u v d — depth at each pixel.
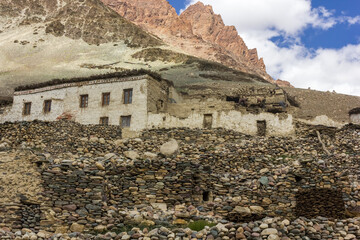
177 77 96.38
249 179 20.33
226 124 33.66
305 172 19.92
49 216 16.58
